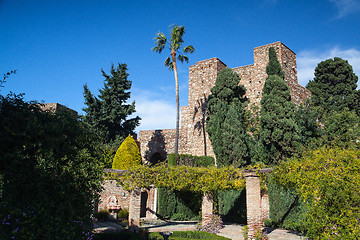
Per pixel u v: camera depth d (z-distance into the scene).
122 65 33.75
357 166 9.32
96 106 31.70
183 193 22.62
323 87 37.34
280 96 21.70
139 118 33.88
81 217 8.43
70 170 8.17
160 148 30.55
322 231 9.38
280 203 17.62
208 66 27.86
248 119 23.97
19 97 7.92
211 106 24.52
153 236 14.45
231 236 14.87
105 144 28.50
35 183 7.34
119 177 15.01
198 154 26.77
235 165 21.64
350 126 22.88
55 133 7.97
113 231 15.05
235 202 21.00
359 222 8.93
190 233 15.09
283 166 12.31
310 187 10.01
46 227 7.29
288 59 25.31
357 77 37.22
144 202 24.14
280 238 14.10
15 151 7.17
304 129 22.45
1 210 6.74
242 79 26.20
